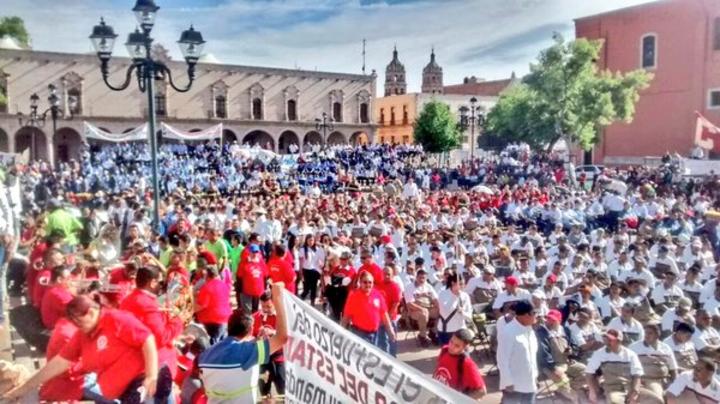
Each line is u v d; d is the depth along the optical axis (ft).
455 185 140.46
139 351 16.94
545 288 41.22
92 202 72.90
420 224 68.13
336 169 147.84
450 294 37.45
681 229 70.59
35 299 28.89
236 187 127.03
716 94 156.25
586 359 33.45
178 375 21.88
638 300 39.60
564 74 150.00
